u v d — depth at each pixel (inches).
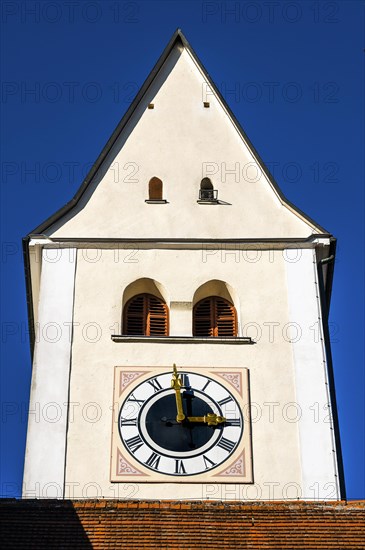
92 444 1845.5
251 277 2036.2
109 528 1643.7
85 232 2078.0
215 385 1902.1
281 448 1847.9
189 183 2150.6
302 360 1939.0
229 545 1622.8
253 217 2106.3
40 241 2065.7
